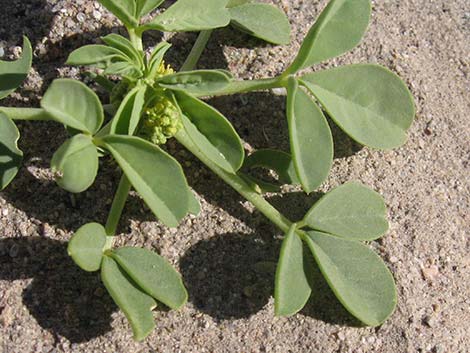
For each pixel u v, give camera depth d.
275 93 0.20
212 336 0.17
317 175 0.16
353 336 0.17
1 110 0.17
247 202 0.18
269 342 0.17
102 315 0.17
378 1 0.22
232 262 0.18
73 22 0.20
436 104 0.21
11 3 0.20
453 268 0.19
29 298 0.17
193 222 0.18
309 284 0.16
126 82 0.17
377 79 0.17
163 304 0.17
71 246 0.15
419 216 0.19
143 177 0.15
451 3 0.23
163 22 0.17
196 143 0.16
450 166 0.20
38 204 0.18
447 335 0.18
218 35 0.20
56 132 0.18
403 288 0.18
